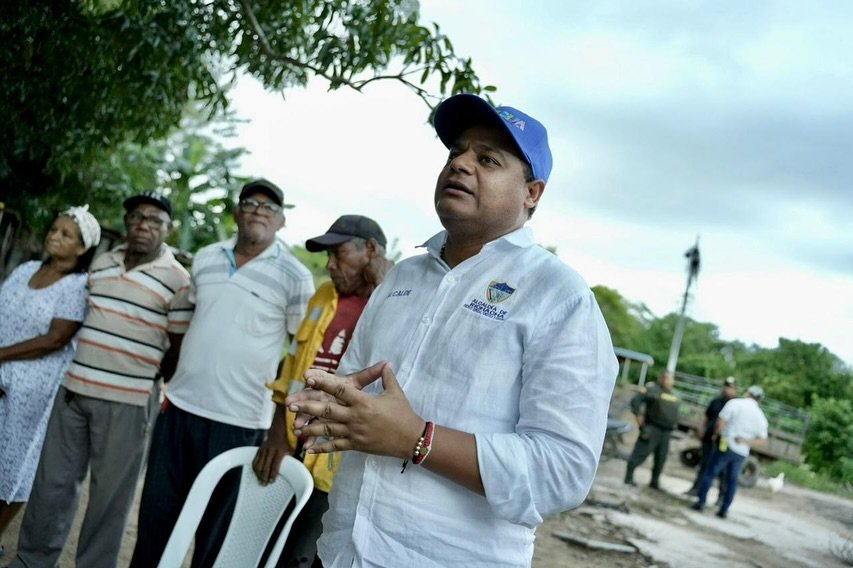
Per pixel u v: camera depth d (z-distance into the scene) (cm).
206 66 555
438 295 154
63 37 557
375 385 155
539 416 133
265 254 331
